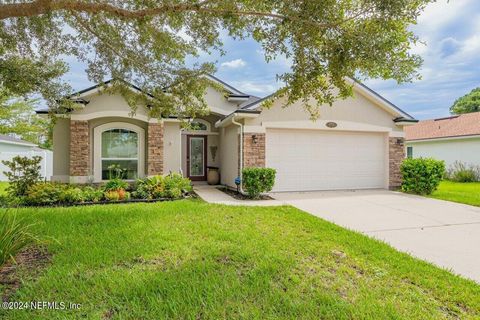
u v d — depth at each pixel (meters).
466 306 3.40
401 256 4.92
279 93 5.80
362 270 4.34
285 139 12.30
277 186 12.20
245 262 4.45
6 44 7.17
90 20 6.79
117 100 12.16
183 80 8.00
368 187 13.38
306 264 4.45
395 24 4.29
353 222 7.33
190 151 15.77
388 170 13.39
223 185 14.81
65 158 12.23
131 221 6.68
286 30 5.10
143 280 3.73
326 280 3.94
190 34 6.80
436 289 3.78
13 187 9.66
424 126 25.97
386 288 3.76
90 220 6.68
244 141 11.59
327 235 5.96
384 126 13.35
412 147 24.80
